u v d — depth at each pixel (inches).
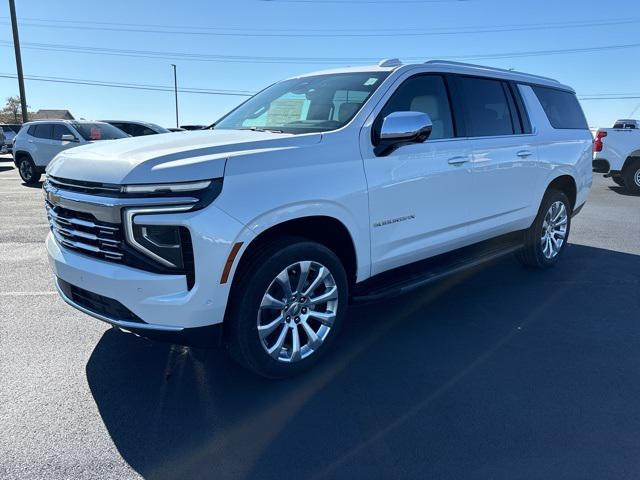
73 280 122.9
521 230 213.9
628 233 314.2
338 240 141.5
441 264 176.2
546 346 153.9
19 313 175.3
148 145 124.9
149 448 106.2
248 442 108.4
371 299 146.4
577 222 351.3
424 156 155.2
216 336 117.4
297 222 127.3
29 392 126.0
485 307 184.9
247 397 125.3
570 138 229.1
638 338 159.9
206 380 132.9
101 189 113.3
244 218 113.2
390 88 151.6
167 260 110.0
